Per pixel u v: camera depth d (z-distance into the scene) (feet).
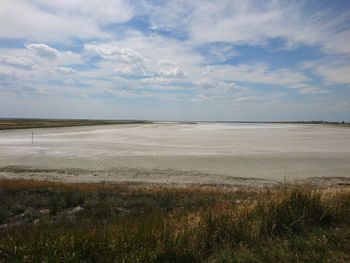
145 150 100.68
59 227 23.53
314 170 69.05
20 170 67.36
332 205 18.48
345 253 12.99
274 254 13.05
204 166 73.05
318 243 13.84
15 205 32.60
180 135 175.52
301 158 84.58
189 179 59.26
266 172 66.80
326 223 16.96
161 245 13.46
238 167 72.13
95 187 44.80
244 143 126.72
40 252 13.33
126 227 16.75
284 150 101.71
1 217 28.55
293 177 61.82
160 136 165.99
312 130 265.95
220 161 79.51
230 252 13.44
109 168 70.23
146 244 13.73
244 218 16.66
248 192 40.91
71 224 24.73
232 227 15.71
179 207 31.45
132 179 58.75
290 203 17.98
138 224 17.26
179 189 44.37
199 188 46.91
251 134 191.72
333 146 115.24
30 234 16.93
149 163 76.48
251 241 14.74
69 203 34.63
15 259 12.59
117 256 12.66
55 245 13.53
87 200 35.17
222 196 37.58
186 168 70.59
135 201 34.37
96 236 14.66
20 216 29.78
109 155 89.20
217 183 55.52
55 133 185.88
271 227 16.11
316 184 52.54
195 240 14.08
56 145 115.14
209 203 31.73
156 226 16.08
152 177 60.85
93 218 27.17
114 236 14.56
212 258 13.19
